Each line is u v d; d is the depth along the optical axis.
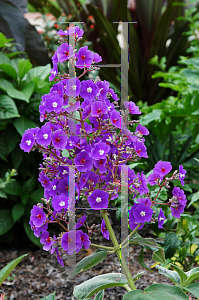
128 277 0.87
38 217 0.87
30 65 1.53
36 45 1.94
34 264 1.40
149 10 2.98
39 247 1.59
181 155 1.89
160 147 1.89
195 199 1.00
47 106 0.84
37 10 3.04
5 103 1.44
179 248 1.14
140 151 0.86
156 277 1.23
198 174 1.83
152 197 1.10
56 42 2.57
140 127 0.89
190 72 2.07
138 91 3.11
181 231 1.23
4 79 1.59
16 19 1.92
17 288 1.23
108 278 0.92
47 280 1.27
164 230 1.16
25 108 1.62
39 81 1.53
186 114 1.87
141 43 3.21
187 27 3.09
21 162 1.66
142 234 1.61
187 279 0.92
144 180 0.88
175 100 2.27
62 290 1.22
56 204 0.87
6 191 1.51
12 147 1.54
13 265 0.83
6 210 1.58
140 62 3.13
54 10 3.09
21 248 1.59
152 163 1.83
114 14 3.21
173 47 3.17
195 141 2.17
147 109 2.12
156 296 0.80
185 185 1.68
